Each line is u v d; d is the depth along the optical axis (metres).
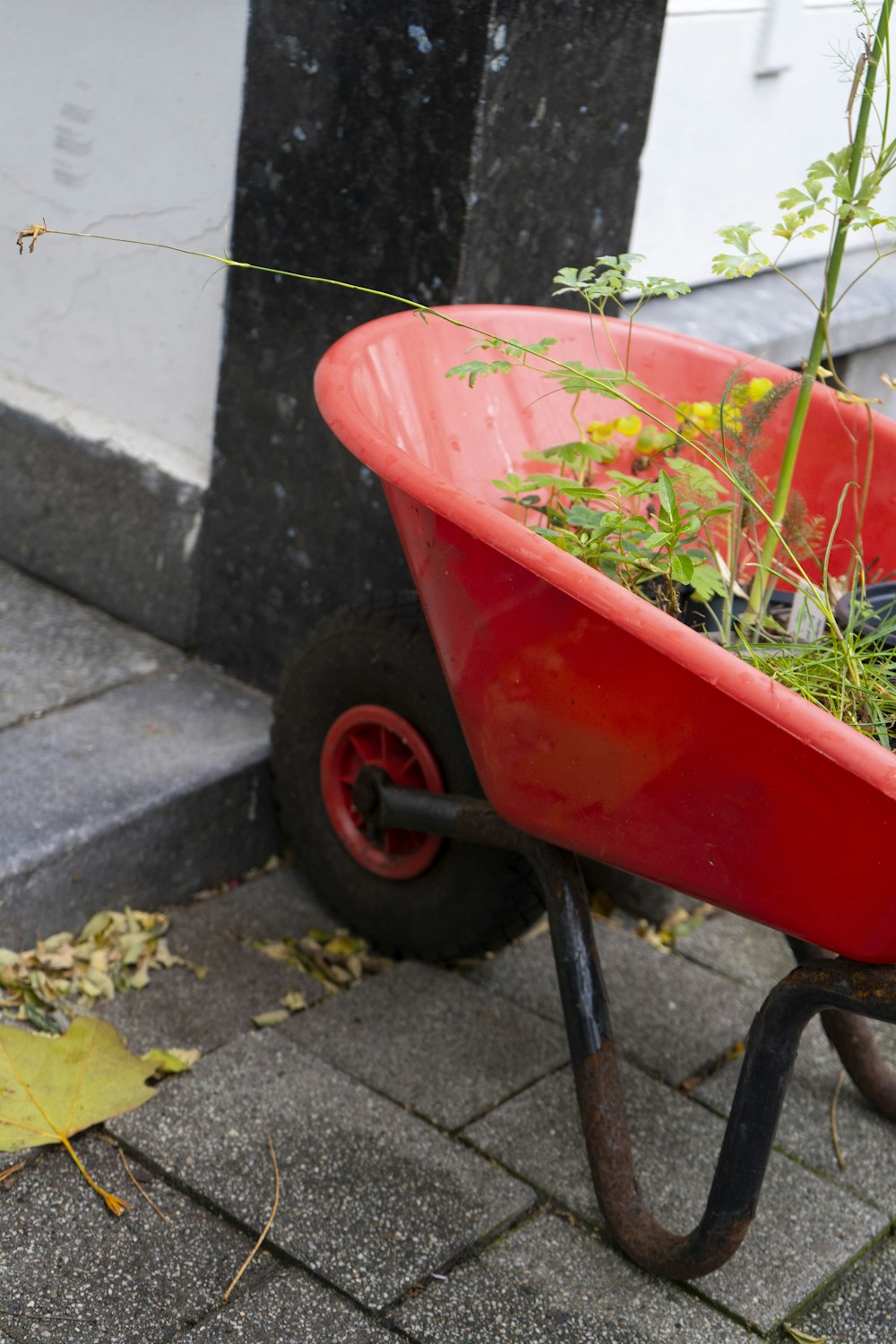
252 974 2.07
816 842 1.24
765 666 1.49
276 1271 1.56
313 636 2.09
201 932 2.15
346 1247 1.58
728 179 2.82
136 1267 1.54
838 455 1.77
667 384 1.86
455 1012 2.01
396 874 2.04
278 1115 1.77
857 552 1.67
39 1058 1.76
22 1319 1.45
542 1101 1.85
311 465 2.28
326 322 2.19
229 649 2.51
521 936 2.20
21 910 1.98
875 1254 1.69
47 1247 1.55
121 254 2.45
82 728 2.29
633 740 1.33
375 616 1.99
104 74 2.35
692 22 2.58
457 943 2.04
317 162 2.12
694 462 1.82
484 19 1.89
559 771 1.44
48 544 2.71
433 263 2.05
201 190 2.29
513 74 1.96
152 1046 1.88
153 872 2.17
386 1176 1.69
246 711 2.42
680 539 1.55
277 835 2.37
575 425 1.82
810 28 2.83
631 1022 2.03
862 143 1.52
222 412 2.37
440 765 1.94
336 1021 1.96
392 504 1.50
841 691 1.43
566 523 1.65
